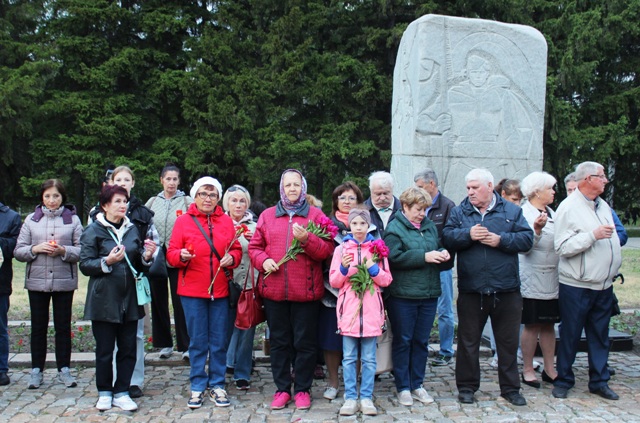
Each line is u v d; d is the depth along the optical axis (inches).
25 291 379.6
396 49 805.9
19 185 817.5
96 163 743.7
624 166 866.1
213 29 798.5
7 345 211.3
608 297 198.2
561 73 758.5
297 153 757.9
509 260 188.7
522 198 231.5
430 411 182.4
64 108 741.9
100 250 185.8
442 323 232.1
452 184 339.6
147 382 213.3
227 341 199.2
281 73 780.6
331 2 806.5
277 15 824.3
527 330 208.2
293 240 182.9
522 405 186.9
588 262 192.9
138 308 188.9
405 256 184.7
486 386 206.4
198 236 190.5
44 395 198.1
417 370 192.5
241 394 200.4
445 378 215.9
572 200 197.8
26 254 201.8
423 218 191.6
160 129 816.3
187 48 820.0
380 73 820.6
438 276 192.1
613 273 195.9
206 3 857.5
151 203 238.8
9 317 305.4
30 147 783.7
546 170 772.6
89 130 737.6
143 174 755.4
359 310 180.5
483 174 191.2
